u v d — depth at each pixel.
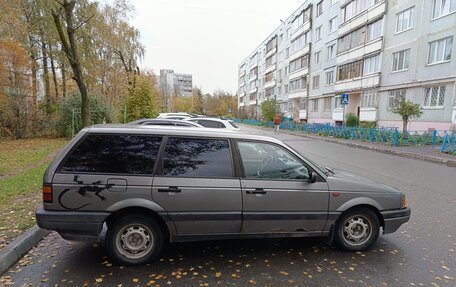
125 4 25.03
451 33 17.45
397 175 8.99
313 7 37.12
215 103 86.19
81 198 3.29
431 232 4.52
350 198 3.78
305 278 3.21
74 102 18.42
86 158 3.39
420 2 19.80
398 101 19.55
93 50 23.05
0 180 7.12
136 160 3.45
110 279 3.14
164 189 3.38
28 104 17.72
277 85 53.81
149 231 3.45
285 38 49.53
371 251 3.88
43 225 3.27
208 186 3.46
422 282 3.15
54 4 12.92
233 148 3.66
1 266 3.21
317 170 3.81
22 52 16.61
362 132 19.52
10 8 15.85
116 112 22.28
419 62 19.83
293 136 25.48
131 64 29.11
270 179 3.65
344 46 29.78
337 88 30.53
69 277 3.16
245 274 3.28
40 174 7.74
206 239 3.55
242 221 3.55
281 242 4.16
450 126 17.17
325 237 4.17
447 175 9.12
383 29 23.50
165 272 3.30
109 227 3.41
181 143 3.58
